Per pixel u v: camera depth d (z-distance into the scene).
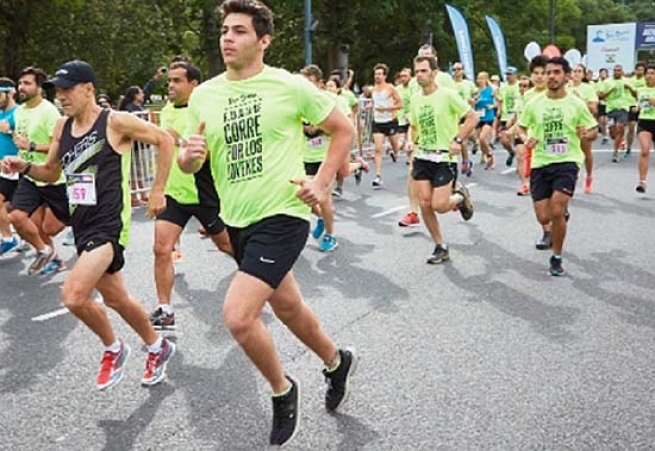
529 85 15.00
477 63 44.94
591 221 8.98
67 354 4.83
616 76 15.44
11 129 7.02
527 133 6.88
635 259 7.11
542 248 7.57
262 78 3.33
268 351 3.25
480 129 15.07
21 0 27.02
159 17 31.38
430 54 6.83
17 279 6.78
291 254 3.30
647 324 5.23
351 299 5.91
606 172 13.38
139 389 4.21
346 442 3.53
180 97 5.46
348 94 12.35
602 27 36.50
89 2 28.27
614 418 3.74
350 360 3.82
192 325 5.36
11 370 4.56
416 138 6.95
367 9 33.19
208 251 7.75
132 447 3.53
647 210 9.66
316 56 36.75
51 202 6.66
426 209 6.96
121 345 4.09
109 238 3.91
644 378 4.25
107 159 3.96
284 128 3.30
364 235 8.41
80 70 3.93
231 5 3.30
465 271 6.76
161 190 4.36
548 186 6.70
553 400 3.96
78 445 3.57
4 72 27.88
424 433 3.60
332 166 3.29
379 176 12.38
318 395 4.07
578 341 4.89
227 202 3.39
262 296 3.22
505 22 45.47
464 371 4.38
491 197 10.86
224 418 3.83
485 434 3.58
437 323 5.29
